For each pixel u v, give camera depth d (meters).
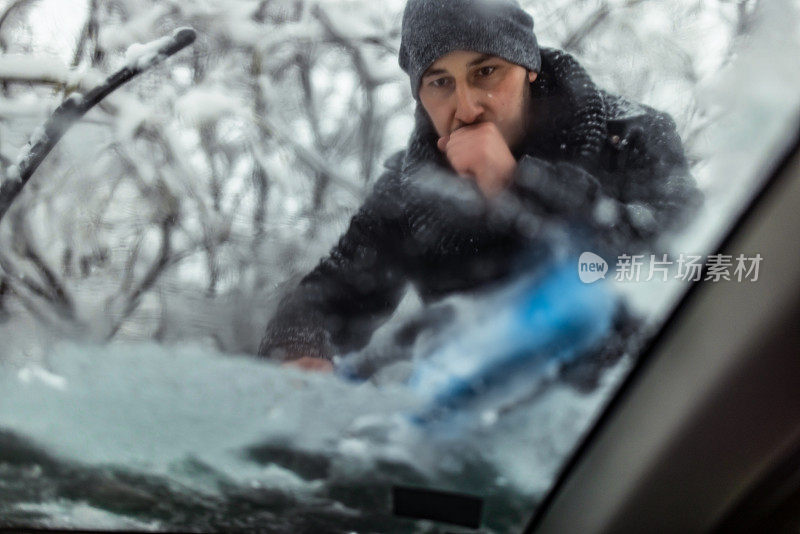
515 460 1.02
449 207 1.31
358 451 1.05
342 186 1.67
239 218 1.71
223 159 1.71
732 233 1.04
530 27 1.31
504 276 1.26
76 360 1.16
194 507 1.02
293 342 1.29
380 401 1.13
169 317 1.67
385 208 1.38
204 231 1.82
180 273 1.75
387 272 1.34
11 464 1.03
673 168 1.25
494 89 1.30
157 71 1.67
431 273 1.31
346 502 1.01
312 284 1.37
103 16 1.63
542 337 1.16
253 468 1.03
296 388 1.14
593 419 1.03
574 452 1.01
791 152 1.05
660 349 1.01
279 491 1.02
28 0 1.62
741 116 1.30
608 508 0.96
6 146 1.58
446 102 1.33
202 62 1.68
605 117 1.29
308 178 1.69
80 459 1.03
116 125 1.67
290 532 1.01
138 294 1.70
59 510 1.01
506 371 1.14
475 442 1.05
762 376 0.91
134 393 1.10
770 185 1.03
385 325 1.31
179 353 1.18
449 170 1.33
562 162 1.28
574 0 1.43
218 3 1.66
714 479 0.93
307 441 1.06
